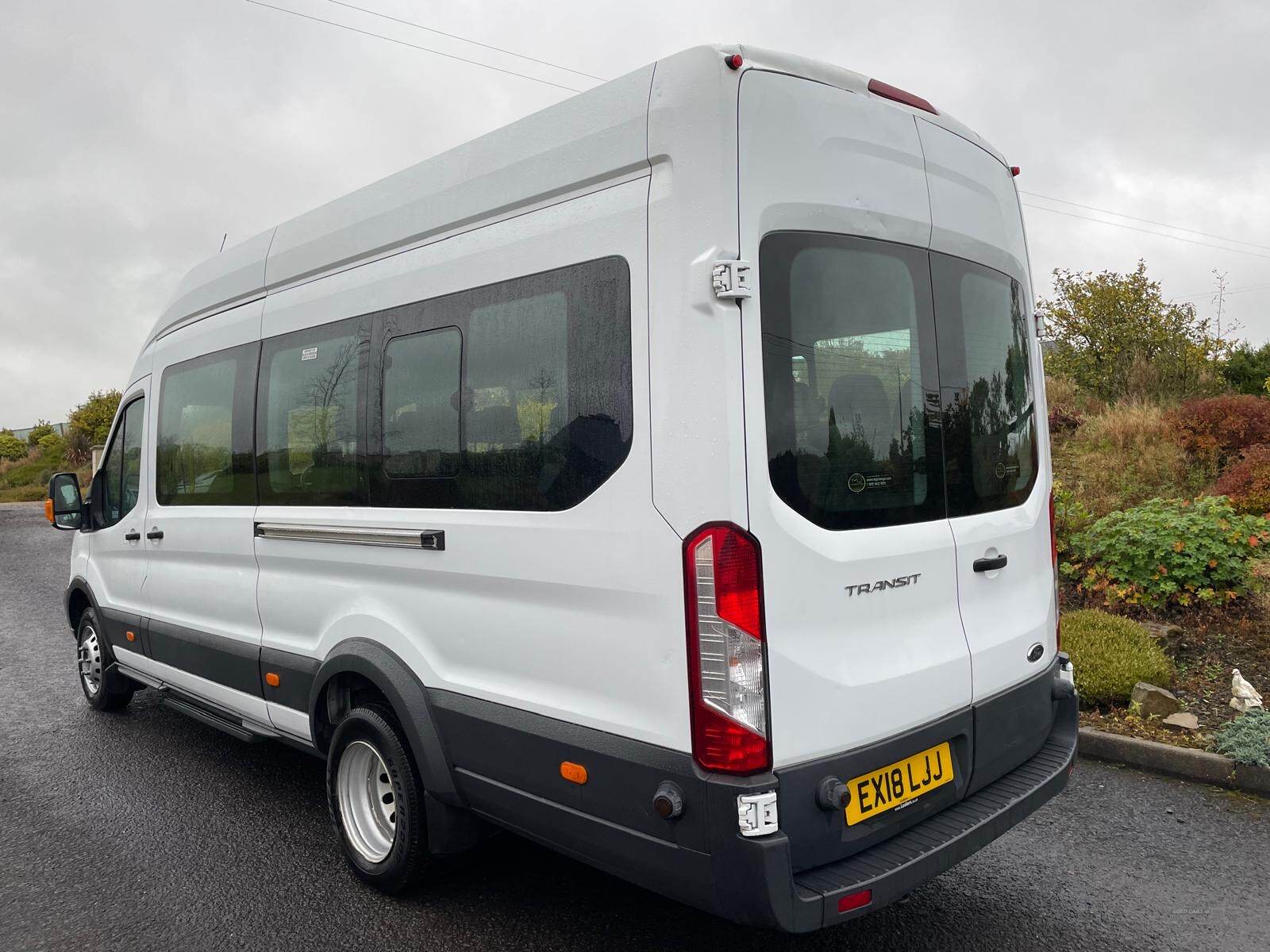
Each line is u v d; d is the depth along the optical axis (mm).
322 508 3691
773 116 2398
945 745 2734
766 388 2324
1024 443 3271
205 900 3463
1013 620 3059
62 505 5633
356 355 3535
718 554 2230
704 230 2295
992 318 3141
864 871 2352
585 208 2637
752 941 3094
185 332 4836
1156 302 13805
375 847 3525
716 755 2244
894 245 2736
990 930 3121
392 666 3246
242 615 4234
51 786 4680
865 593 2496
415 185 3314
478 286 2992
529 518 2746
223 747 5305
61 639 8406
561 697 2658
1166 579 6262
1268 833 3797
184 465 4727
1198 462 9109
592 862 2623
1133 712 4844
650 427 2391
